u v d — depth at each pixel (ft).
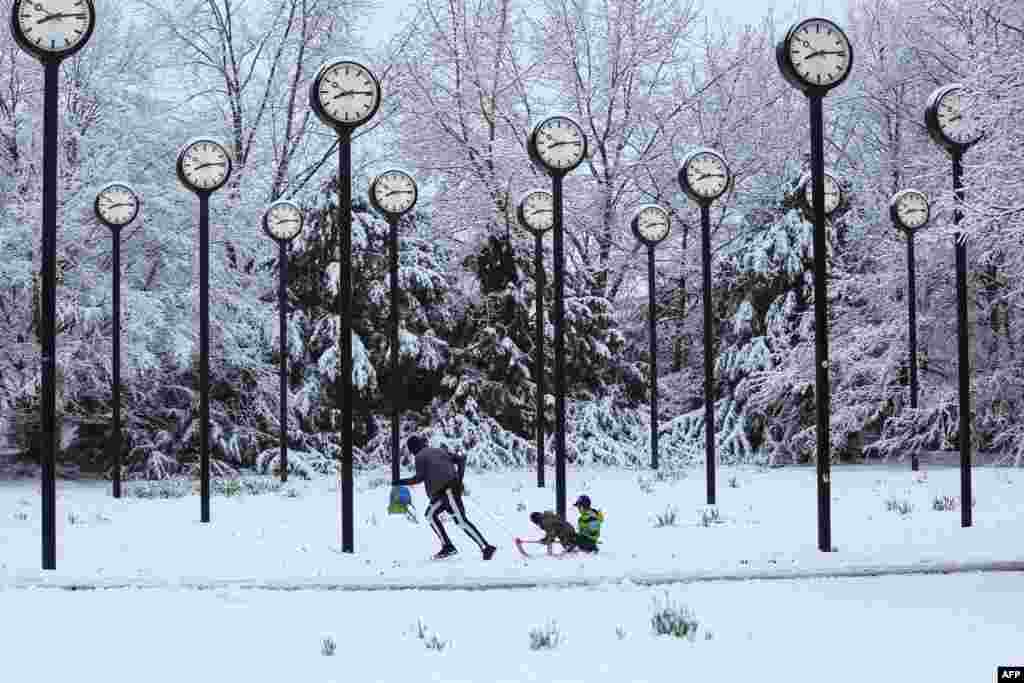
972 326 77.56
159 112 90.74
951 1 62.85
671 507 51.26
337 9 112.16
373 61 113.80
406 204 64.49
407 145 102.22
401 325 91.25
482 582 29.43
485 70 99.86
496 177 93.86
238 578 30.25
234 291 88.43
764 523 43.86
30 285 72.49
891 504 48.75
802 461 88.63
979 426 78.07
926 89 91.61
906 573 30.86
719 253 104.42
